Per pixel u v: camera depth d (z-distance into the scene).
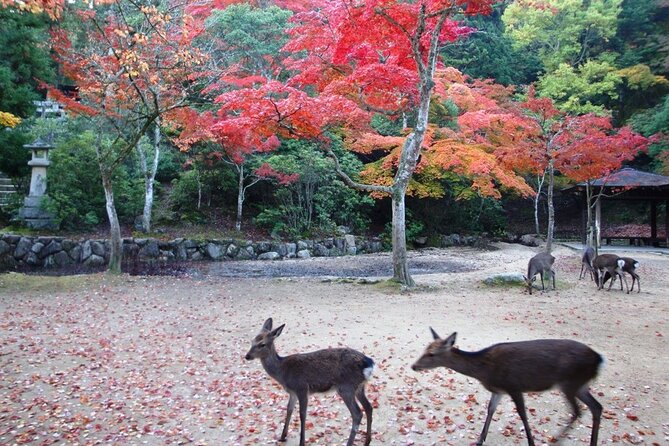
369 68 10.16
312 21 12.07
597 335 6.93
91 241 15.67
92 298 9.84
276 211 19.77
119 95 11.48
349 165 19.95
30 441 3.93
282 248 18.44
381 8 9.88
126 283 11.46
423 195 20.77
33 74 15.73
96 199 17.59
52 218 16.56
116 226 12.35
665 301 9.66
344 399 3.67
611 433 3.94
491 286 11.23
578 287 11.41
